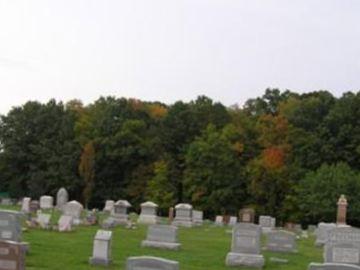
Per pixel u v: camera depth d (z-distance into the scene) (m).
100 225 42.94
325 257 25.72
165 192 84.00
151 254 29.11
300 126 86.75
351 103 83.12
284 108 92.00
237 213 80.56
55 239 31.20
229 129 86.00
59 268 22.83
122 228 42.84
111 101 98.94
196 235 43.56
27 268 22.11
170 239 32.16
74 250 27.56
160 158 88.06
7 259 18.41
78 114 97.25
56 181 88.75
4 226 24.70
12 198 85.50
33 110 94.75
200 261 28.25
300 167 80.62
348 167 76.19
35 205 56.31
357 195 72.38
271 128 84.69
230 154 82.06
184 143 90.69
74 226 39.75
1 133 93.50
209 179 81.56
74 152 89.62
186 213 54.16
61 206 59.19
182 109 93.06
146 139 90.44
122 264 25.19
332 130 82.75
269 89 103.69
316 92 99.31
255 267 27.52
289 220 77.56
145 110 98.62
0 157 92.94
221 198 80.56
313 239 48.31
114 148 88.50
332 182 73.31
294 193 77.94
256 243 27.94
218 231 49.78
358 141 80.69
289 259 31.45
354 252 25.41
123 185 89.31
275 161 79.38
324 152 81.00
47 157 90.88
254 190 79.69
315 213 73.19
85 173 87.00
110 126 90.62
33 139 93.62
